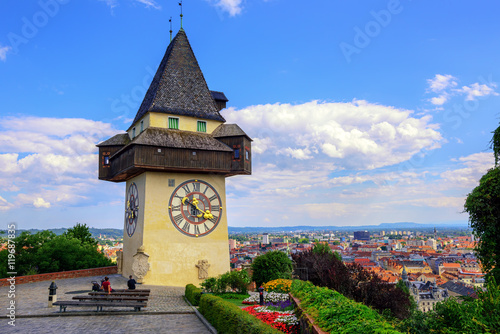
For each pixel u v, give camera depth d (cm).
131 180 3934
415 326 1284
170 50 4219
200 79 4150
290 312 1759
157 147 3453
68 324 1838
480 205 1602
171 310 2148
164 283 3391
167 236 3478
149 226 3434
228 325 1527
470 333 1083
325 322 1101
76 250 5562
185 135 3731
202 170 3600
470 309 1160
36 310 2114
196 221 3622
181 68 4091
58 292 2770
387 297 2927
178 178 3612
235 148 3762
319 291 1468
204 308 1973
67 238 5941
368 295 2964
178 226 3538
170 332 1708
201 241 3600
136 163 3341
